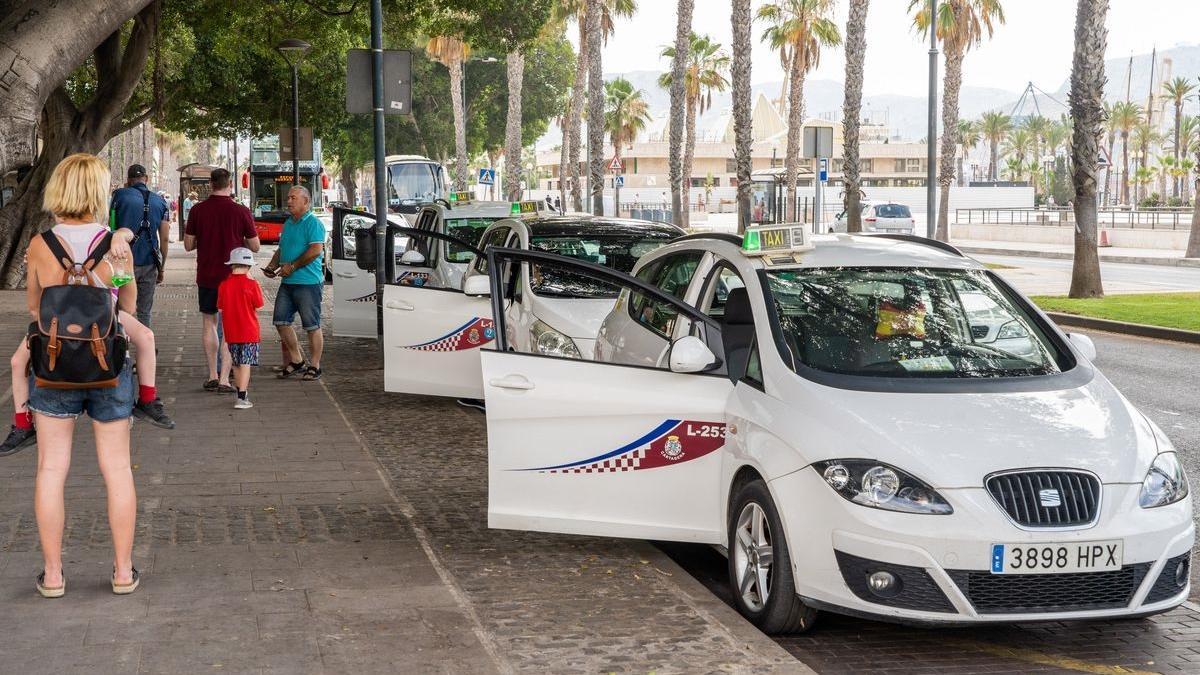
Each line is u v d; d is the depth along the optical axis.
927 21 50.62
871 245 6.75
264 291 24.64
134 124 38.09
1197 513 7.63
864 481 4.94
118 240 5.22
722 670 4.69
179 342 15.63
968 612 4.81
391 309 10.72
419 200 46.62
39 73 11.78
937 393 5.43
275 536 6.55
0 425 9.66
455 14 28.48
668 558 6.32
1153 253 39.56
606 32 61.03
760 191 52.94
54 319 5.12
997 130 137.62
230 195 11.41
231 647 4.82
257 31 29.95
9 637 4.90
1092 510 4.91
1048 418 5.28
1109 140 123.88
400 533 6.68
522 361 6.10
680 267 7.37
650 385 5.91
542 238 11.02
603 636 5.07
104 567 5.89
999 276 6.54
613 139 89.88
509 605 5.50
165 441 9.16
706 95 76.12
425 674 4.57
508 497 6.11
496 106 72.75
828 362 5.66
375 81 13.81
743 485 5.61
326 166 112.25
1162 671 5.01
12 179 24.58
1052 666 5.07
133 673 4.53
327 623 5.12
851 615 4.95
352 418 10.47
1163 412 11.29
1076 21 22.05
